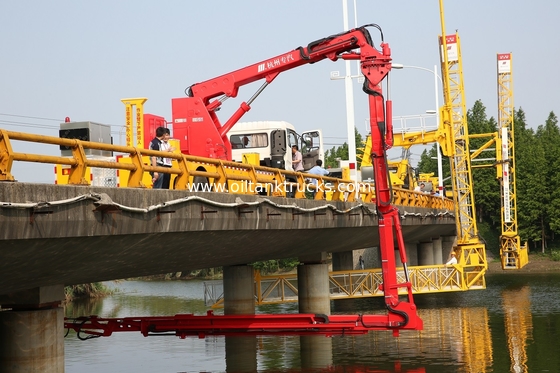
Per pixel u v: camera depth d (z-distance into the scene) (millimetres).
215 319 24812
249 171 24266
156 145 23141
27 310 18156
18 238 13672
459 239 53469
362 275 45469
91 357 32188
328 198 32688
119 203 16453
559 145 107250
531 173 108812
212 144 29156
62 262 16641
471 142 120938
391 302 23266
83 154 15664
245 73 29891
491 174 119625
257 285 43500
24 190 13758
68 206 14875
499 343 32312
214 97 30234
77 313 51125
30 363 17734
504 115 84438
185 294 70438
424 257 69938
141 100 26422
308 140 40188
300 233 28516
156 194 17984
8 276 15922
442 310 44750
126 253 18797
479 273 48281
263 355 31172
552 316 40312
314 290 37094
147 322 25266
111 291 72375
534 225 104000
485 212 123188
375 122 23688
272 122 36031
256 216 23234
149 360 30969
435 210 55250
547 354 29438
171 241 19844
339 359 29531
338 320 23766
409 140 60750
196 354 32188
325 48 28703
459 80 59562
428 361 28594
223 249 24750
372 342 33438
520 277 72250
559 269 82938
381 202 23312
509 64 83812
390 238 23344
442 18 56406
